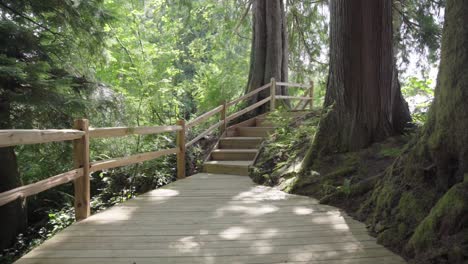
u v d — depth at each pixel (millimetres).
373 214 3750
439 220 2791
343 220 3918
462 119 3049
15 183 6727
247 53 15719
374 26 5473
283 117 7977
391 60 5660
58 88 5875
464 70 3086
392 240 3154
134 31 11406
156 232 3564
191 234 3506
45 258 2928
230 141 8133
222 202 4746
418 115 6488
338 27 5633
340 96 5609
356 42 5473
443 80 3275
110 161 4590
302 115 8227
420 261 2744
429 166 3311
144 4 12234
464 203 2711
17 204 6695
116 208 4477
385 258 2914
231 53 14945
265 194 5199
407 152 3762
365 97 5457
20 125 5992
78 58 7332
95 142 7809
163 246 3189
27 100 5516
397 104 6070
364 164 5004
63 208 7609
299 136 6719
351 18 5477
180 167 6656
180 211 4320
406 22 10203
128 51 10930
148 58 11383
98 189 7945
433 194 3203
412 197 3312
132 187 7711
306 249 3111
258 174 6188
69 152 7129
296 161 5969
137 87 10375
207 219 3998
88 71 7625
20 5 6359
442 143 3195
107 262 2854
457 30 3166
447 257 2617
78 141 4008
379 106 5500
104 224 3824
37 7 6402
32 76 5605
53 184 3408
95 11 7141
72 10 6684
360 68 5469
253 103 10375
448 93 3180
